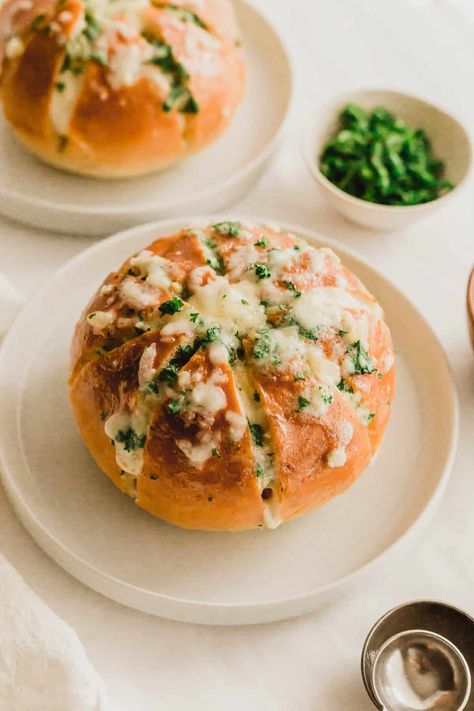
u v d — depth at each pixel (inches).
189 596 16.4
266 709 16.0
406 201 20.4
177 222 19.8
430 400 18.7
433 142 21.4
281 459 15.8
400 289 19.3
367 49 24.3
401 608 16.3
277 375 16.0
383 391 16.9
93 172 20.6
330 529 17.3
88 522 17.0
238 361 16.2
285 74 22.9
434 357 18.8
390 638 16.0
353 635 16.6
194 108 20.1
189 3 20.5
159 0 20.3
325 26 24.6
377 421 16.8
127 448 16.0
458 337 19.8
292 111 22.5
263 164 21.2
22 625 15.7
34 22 19.8
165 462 15.9
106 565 16.6
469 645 16.2
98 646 16.3
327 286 17.0
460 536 17.6
